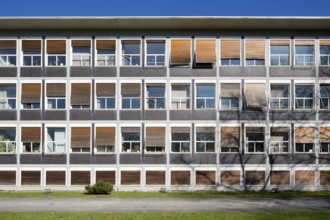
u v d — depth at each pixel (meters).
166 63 27.14
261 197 22.42
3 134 27.17
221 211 16.62
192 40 27.19
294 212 15.84
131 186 26.69
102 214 15.41
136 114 26.97
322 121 27.16
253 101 26.97
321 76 27.14
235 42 27.23
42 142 27.00
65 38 27.42
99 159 26.86
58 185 26.81
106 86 27.09
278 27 27.05
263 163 26.91
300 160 27.02
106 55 27.30
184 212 16.00
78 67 27.16
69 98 27.11
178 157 26.78
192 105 26.94
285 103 27.16
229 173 26.80
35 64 27.34
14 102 27.30
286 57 27.31
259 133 27.05
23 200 20.83
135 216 14.89
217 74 27.11
